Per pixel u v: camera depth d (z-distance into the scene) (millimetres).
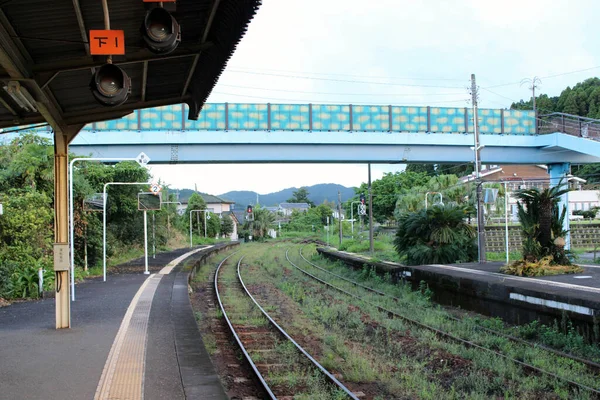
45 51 8031
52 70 7738
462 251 20031
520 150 33781
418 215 21016
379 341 10641
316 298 16531
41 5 6742
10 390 6484
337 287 19047
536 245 15039
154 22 5988
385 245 35219
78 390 6488
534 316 11234
